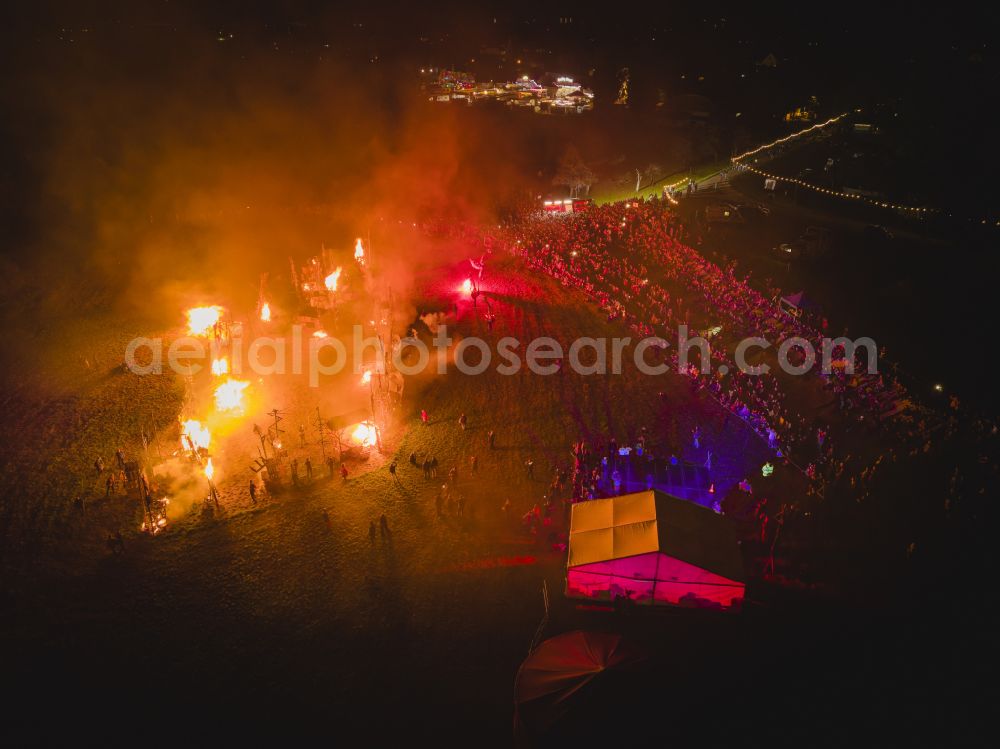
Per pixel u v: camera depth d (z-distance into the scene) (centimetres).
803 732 1977
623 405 3731
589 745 1769
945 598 2439
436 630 2358
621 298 5081
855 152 8312
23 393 3850
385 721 2044
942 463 3138
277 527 2858
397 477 3166
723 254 5897
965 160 6550
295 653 2278
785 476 3141
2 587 2538
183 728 2027
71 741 1991
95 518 2897
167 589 2542
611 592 2453
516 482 3122
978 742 1948
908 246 5891
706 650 2262
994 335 4334
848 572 2572
